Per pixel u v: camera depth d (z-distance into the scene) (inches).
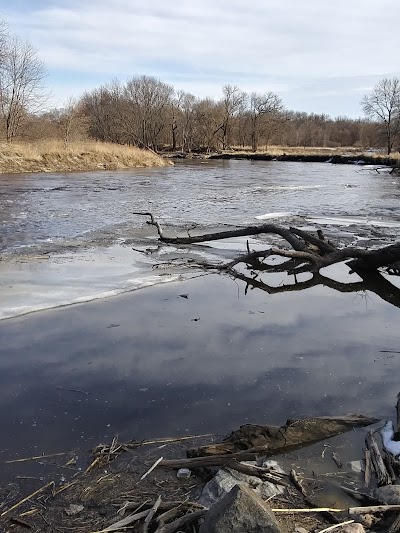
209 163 2324.1
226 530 118.5
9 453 170.1
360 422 188.5
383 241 544.4
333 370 235.8
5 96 1819.6
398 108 2741.1
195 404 204.1
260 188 1136.8
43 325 285.1
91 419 192.4
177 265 434.3
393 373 233.5
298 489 150.2
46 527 135.0
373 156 2272.4
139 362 240.5
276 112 3595.0
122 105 2928.2
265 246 523.5
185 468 160.2
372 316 315.6
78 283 367.2
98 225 618.2
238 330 283.9
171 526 128.5
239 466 155.8
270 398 209.5
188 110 3289.9
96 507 143.0
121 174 1480.1
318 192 1079.0
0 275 381.7
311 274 422.9
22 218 648.4
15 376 225.3
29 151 1545.3
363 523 135.1
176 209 777.6
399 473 157.9
